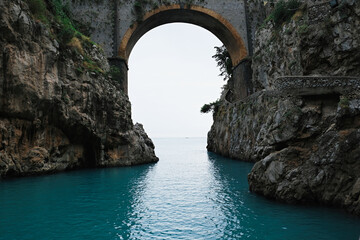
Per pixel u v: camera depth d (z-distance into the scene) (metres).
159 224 10.09
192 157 42.84
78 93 24.64
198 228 9.62
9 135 19.50
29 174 20.83
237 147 33.09
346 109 11.37
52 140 23.05
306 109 12.69
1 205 12.58
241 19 39.12
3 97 19.03
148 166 29.52
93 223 10.18
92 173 23.42
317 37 17.72
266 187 13.13
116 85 32.12
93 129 25.91
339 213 10.58
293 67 24.14
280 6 28.17
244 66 37.97
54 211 11.70
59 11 29.62
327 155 11.45
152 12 37.81
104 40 36.84
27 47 20.41
